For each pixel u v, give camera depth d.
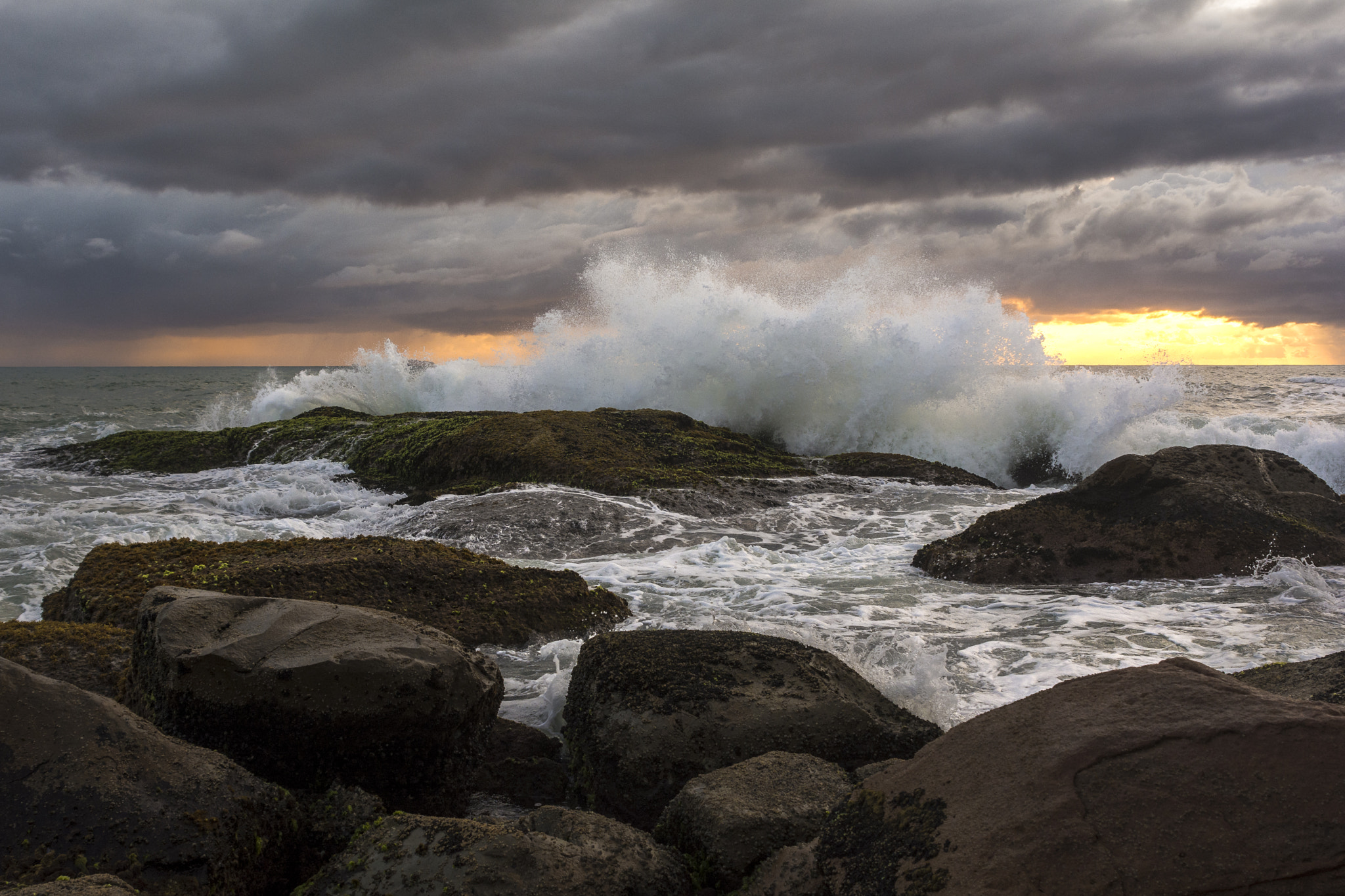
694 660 3.50
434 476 11.50
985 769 2.17
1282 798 1.84
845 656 4.49
